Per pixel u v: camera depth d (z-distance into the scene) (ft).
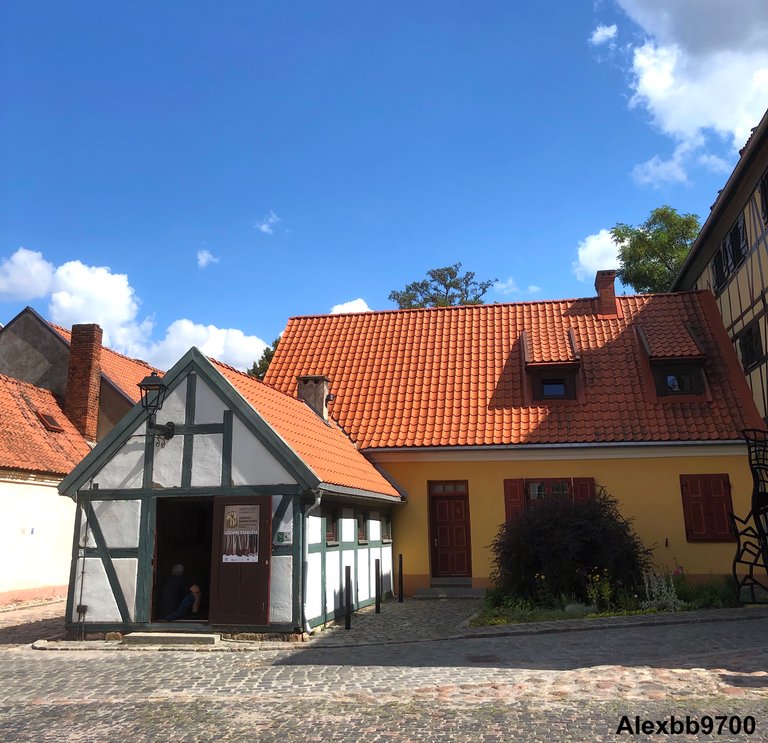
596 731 20.01
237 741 20.54
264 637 35.88
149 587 37.42
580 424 55.26
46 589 56.08
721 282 62.23
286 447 37.01
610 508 46.39
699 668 26.86
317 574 38.65
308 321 74.59
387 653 32.60
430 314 72.49
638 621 37.42
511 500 54.75
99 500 38.81
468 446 54.90
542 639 34.68
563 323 66.80
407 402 60.80
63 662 32.60
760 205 51.47
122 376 75.77
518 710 22.30
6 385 61.67
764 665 27.04
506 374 61.82
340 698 24.68
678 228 105.19
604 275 67.51
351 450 53.88
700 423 53.42
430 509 56.54
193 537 48.08
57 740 21.01
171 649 34.71
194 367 39.17
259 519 36.83
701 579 51.06
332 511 42.57
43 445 58.39
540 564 44.32
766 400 51.96
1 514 51.57
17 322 73.05
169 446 38.63
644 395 56.70
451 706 23.08
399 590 52.13
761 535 46.60
